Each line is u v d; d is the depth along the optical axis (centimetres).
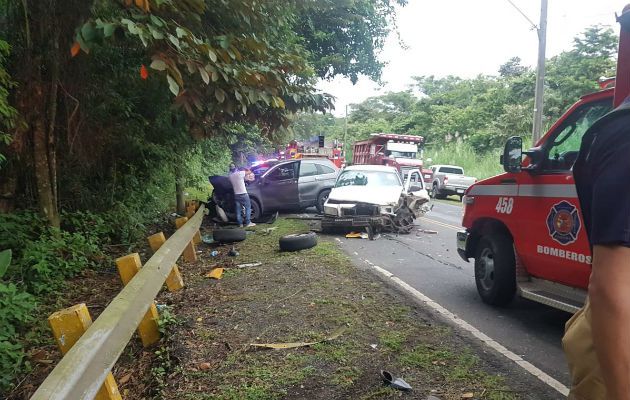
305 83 679
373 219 949
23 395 363
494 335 415
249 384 327
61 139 824
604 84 387
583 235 365
